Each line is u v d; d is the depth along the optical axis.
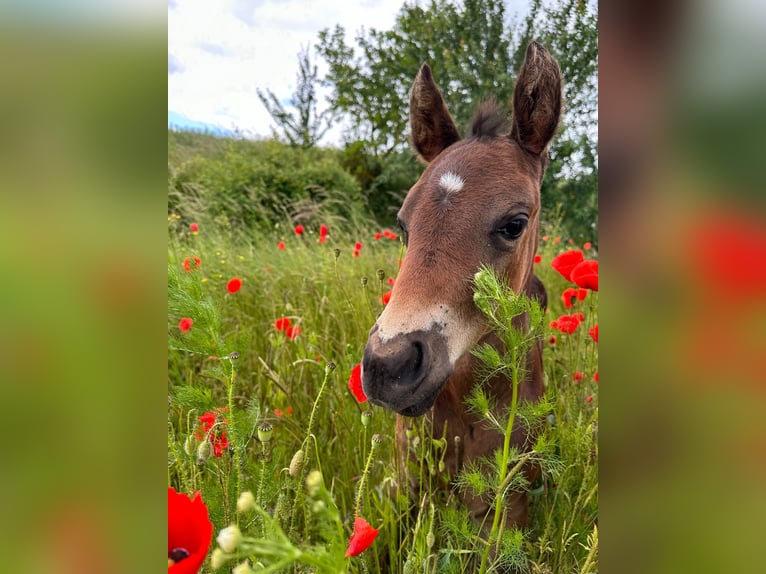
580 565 1.47
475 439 1.67
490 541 1.13
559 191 8.35
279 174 9.44
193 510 0.68
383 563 1.60
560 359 2.64
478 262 1.43
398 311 1.36
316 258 4.26
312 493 0.64
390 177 11.29
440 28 11.30
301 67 12.95
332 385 2.18
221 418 1.17
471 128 1.75
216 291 3.39
